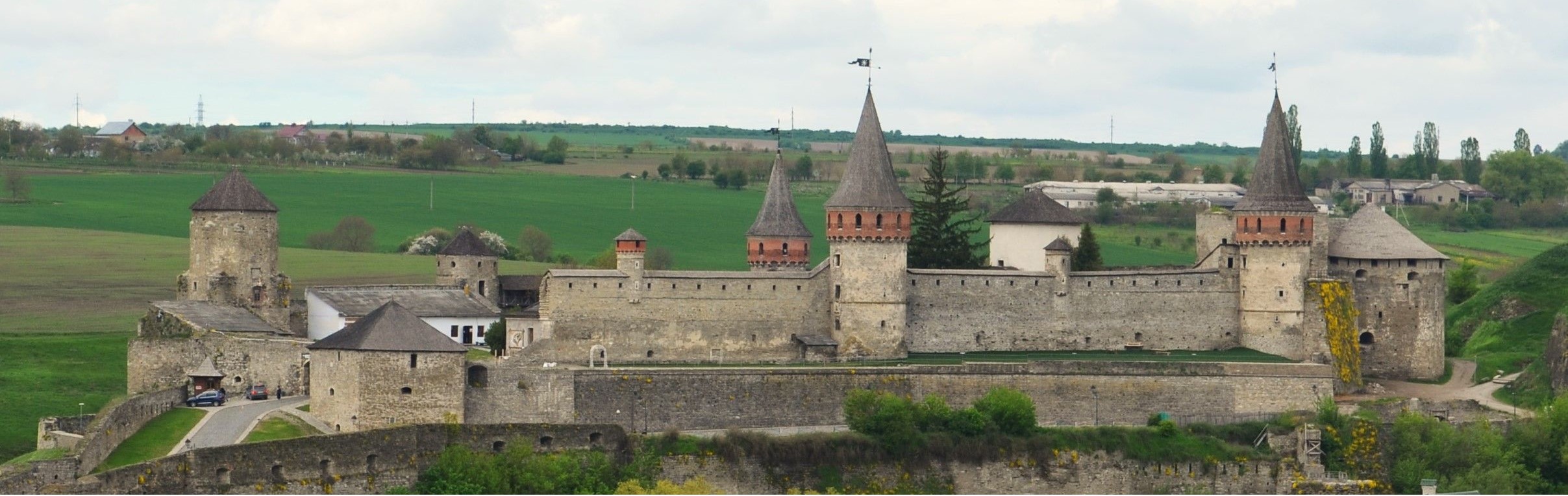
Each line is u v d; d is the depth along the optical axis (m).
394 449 173.25
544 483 173.00
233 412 182.00
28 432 190.88
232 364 192.12
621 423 188.25
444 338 179.88
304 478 167.88
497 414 183.25
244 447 165.12
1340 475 195.50
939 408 192.12
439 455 175.62
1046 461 191.25
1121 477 192.62
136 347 193.25
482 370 183.75
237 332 195.50
